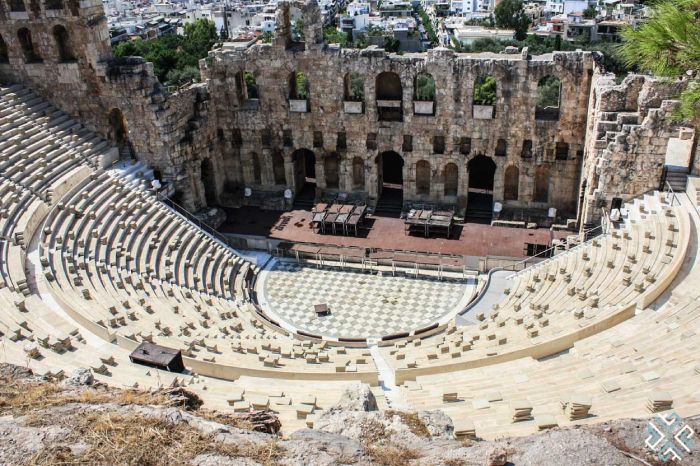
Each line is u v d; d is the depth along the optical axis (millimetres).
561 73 50469
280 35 55281
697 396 21547
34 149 48719
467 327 39188
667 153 48375
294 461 16109
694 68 20938
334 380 31406
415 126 55594
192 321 38500
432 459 16656
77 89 53469
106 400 19609
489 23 178875
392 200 61188
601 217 47062
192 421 17797
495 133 54094
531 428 21875
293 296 48406
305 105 57562
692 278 34688
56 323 32531
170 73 102062
